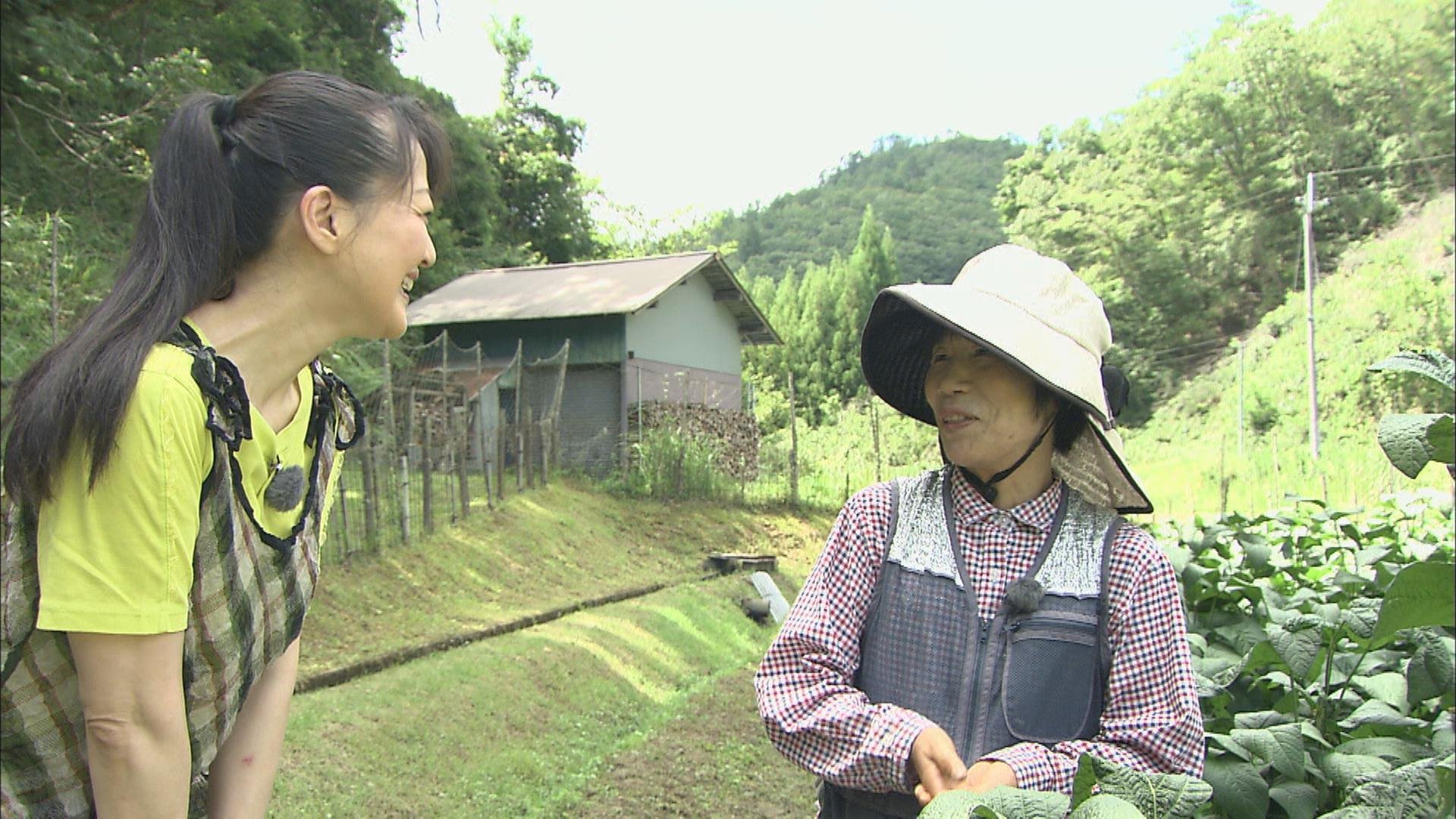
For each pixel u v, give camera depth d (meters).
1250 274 45.91
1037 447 1.60
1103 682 1.51
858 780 1.45
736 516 14.59
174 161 1.29
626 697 6.47
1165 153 47.62
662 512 14.04
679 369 18.36
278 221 1.30
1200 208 46.59
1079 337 1.58
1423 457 0.97
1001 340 1.49
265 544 1.36
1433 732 1.69
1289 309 40.00
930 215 94.50
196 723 1.35
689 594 9.98
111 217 10.59
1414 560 2.61
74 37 8.22
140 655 1.18
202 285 1.26
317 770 4.34
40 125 9.52
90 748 1.21
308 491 1.51
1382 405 30.86
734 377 20.53
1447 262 37.47
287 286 1.33
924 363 1.85
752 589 10.91
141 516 1.16
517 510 11.55
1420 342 32.31
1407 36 47.28
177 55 10.22
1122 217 46.06
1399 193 45.75
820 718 1.49
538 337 17.03
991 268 1.65
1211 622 2.46
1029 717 1.47
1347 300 37.75
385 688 5.62
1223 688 1.93
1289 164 44.81
